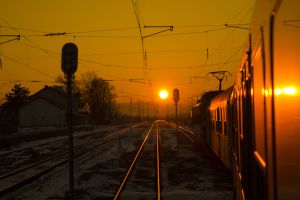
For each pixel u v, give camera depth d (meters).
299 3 2.70
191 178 17.28
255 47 4.70
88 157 26.62
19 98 101.06
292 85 2.95
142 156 26.45
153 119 181.12
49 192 14.26
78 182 16.58
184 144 35.47
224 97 17.38
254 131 5.00
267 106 3.61
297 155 2.97
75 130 68.62
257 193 4.72
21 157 28.12
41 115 87.25
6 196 13.84
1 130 55.66
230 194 13.17
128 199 13.02
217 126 20.55
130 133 54.28
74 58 10.55
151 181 16.62
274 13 3.22
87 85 116.56
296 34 2.81
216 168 19.94
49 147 36.22
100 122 115.00
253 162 5.20
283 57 3.08
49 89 91.75
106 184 16.05
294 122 2.96
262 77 3.94
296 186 2.97
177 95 32.59
